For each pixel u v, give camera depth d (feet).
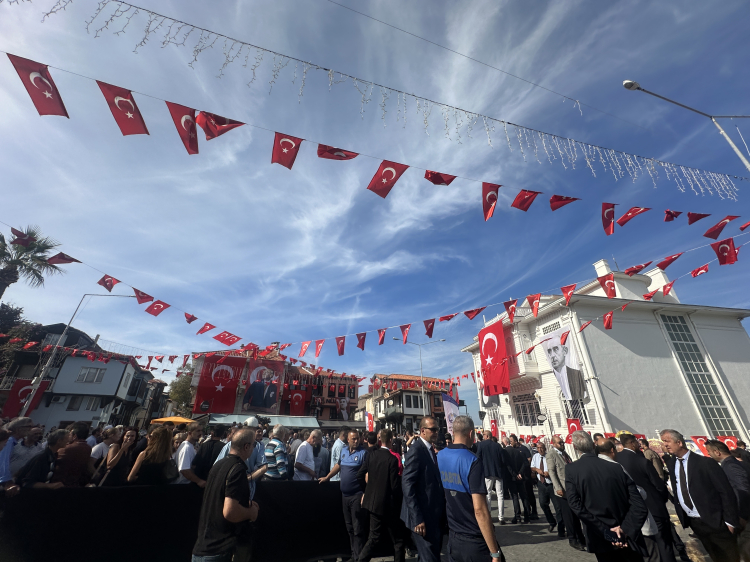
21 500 11.90
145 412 138.21
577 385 54.24
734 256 24.67
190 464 14.62
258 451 16.26
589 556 16.15
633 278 66.54
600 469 10.63
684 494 12.64
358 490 15.05
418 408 119.44
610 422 51.55
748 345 65.98
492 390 64.39
